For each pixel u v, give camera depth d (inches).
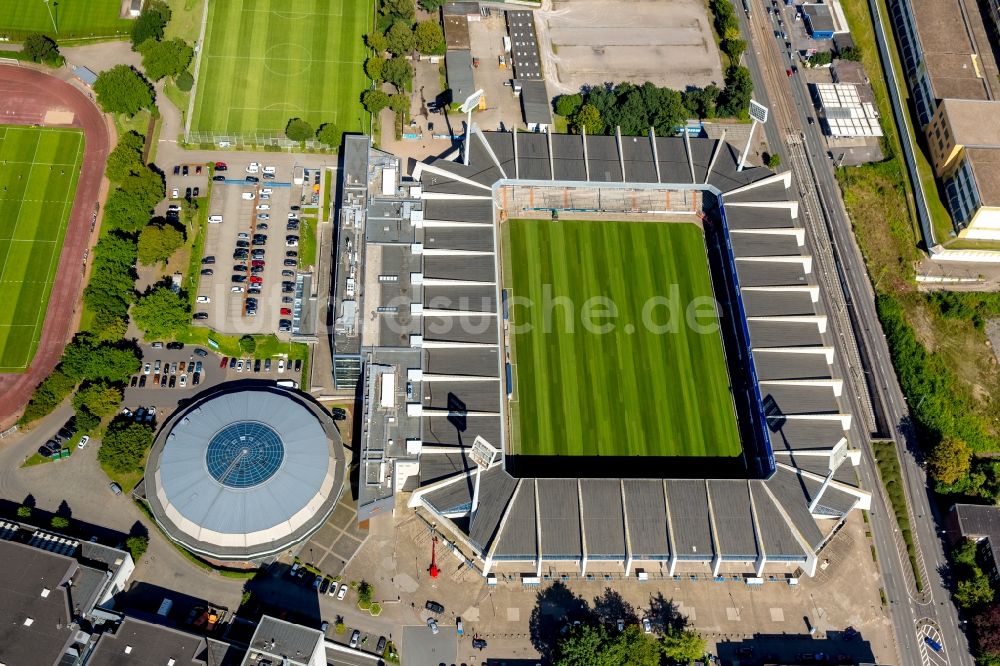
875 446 6825.8
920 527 6491.1
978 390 7180.1
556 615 5905.5
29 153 7613.2
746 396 6924.2
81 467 6210.6
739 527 5999.0
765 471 6486.2
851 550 6328.7
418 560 6043.3
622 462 6584.6
